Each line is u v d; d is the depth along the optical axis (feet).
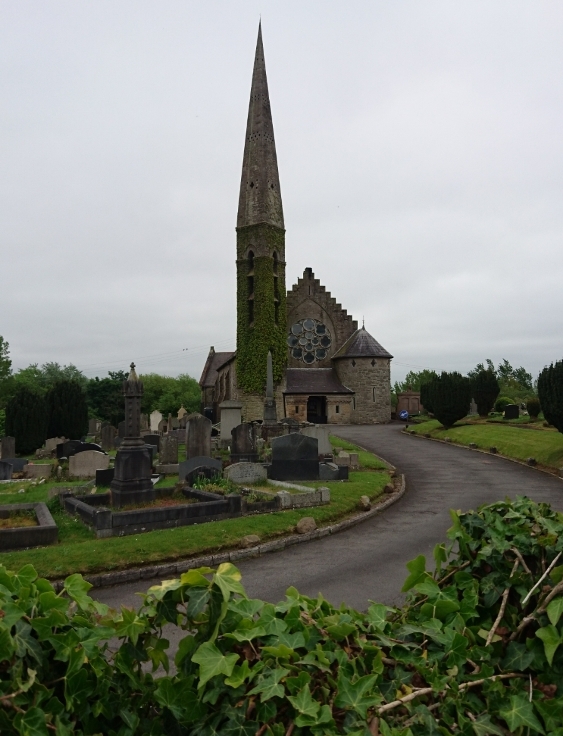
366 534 39.91
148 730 8.54
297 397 163.63
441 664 9.45
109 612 10.07
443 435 118.01
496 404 164.45
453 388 123.54
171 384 298.15
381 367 172.24
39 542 33.78
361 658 9.04
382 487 56.65
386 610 10.92
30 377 280.72
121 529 36.60
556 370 72.79
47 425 101.45
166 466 65.41
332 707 8.08
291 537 37.37
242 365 148.77
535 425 113.09
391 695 8.71
